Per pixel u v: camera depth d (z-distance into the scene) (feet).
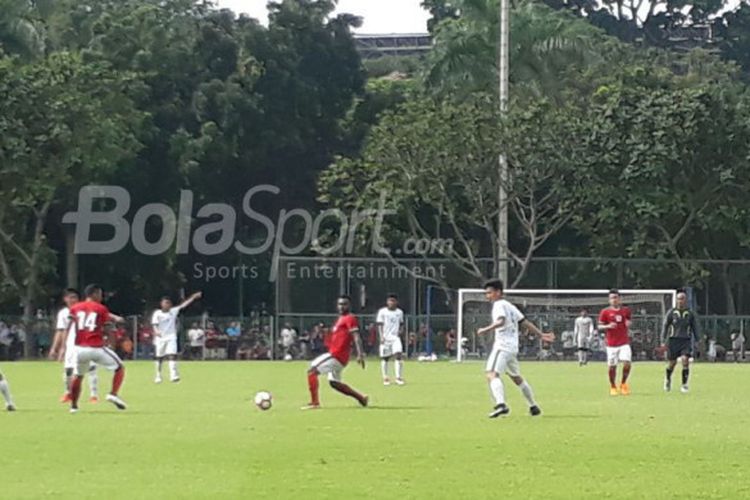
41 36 215.72
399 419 81.25
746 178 199.82
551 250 221.05
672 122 196.75
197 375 143.02
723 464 59.00
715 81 233.76
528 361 184.96
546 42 207.51
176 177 217.56
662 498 49.73
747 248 207.10
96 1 232.12
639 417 82.89
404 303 196.44
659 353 187.21
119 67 218.18
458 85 206.28
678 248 206.28
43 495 50.21
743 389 116.78
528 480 54.03
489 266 196.85
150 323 197.98
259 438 69.67
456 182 194.80
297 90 227.20
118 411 88.53
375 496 49.93
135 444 66.90
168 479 54.44
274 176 231.91
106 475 55.62
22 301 203.62
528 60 208.13
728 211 200.23
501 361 83.30
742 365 179.01
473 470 56.90
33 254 202.39
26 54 211.41
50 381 130.21
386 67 288.51
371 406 92.68
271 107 226.58
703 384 125.80
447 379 132.98
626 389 109.09
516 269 202.08
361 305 196.44
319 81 234.99
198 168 215.31
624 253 202.69
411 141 191.01
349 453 62.85
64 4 229.86
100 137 197.57
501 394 83.20
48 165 195.62
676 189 199.72
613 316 109.09
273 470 57.00
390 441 68.03
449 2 210.38
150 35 219.41
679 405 94.38
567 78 208.85
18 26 210.59
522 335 188.55
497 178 191.83
